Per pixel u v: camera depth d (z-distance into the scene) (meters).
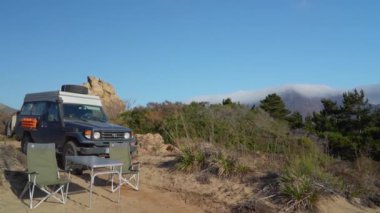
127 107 24.64
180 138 14.60
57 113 11.57
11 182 8.91
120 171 8.81
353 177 10.62
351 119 32.66
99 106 12.67
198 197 9.28
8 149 10.97
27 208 7.48
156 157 12.88
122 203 8.46
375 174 11.16
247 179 9.88
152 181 10.50
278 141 13.20
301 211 8.34
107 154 10.65
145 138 14.55
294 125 34.75
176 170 10.91
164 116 18.16
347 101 33.12
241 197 9.08
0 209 7.27
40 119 12.00
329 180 9.55
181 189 9.83
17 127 13.09
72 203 8.09
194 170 10.69
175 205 8.73
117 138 11.06
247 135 14.91
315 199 8.56
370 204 9.41
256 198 8.85
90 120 11.86
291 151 11.65
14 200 7.88
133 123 18.17
